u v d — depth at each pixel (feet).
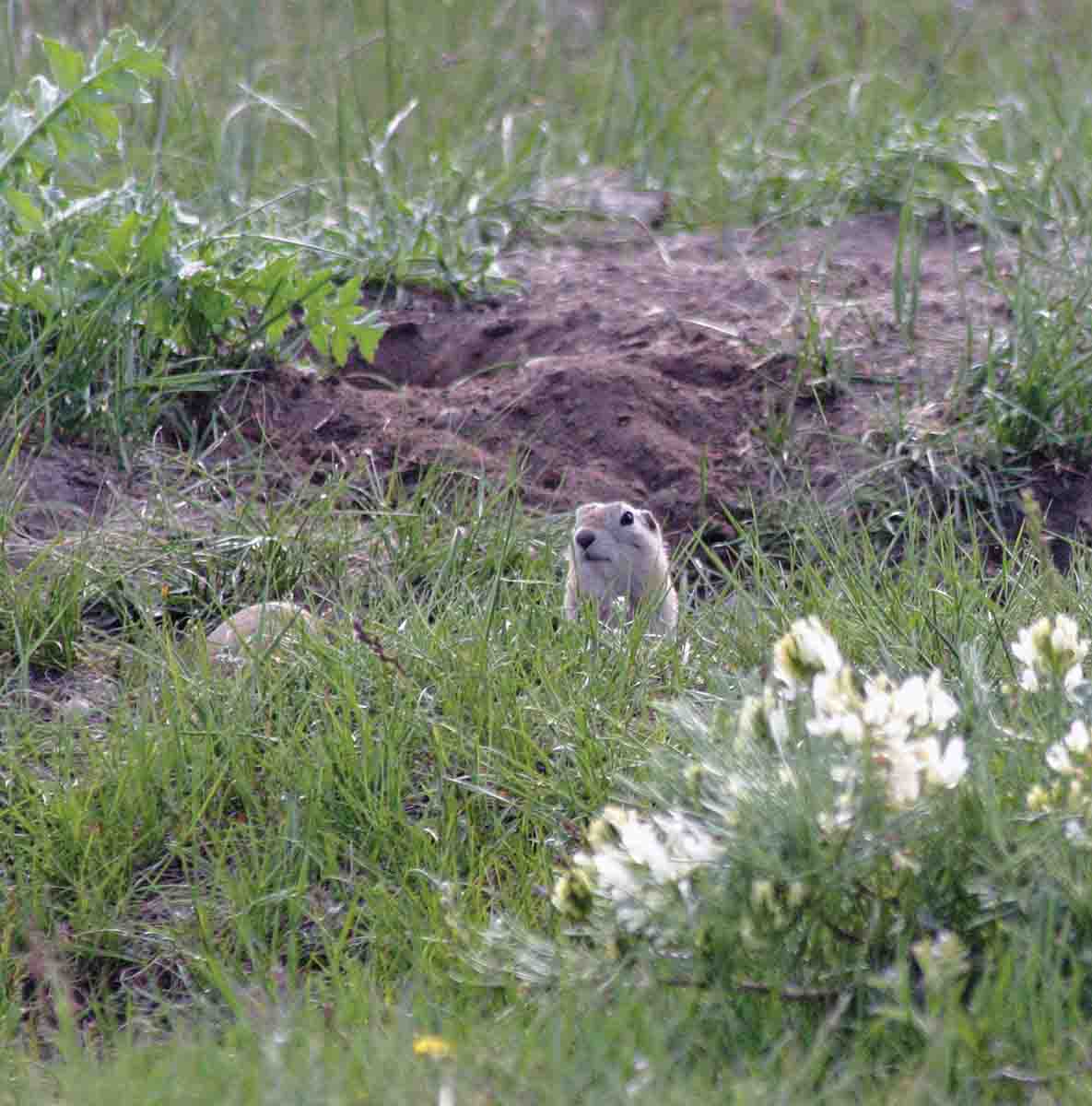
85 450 37.91
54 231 39.96
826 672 21.99
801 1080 18.95
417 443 39.86
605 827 22.15
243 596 33.78
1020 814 21.33
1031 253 44.70
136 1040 22.80
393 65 64.23
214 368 40.91
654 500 38.96
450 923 22.75
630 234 51.16
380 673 28.86
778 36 71.15
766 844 20.86
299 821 26.07
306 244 43.45
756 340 43.32
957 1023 19.06
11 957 24.36
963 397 40.22
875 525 37.35
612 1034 19.75
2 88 52.95
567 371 41.63
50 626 30.73
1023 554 35.45
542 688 28.84
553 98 64.03
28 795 26.61
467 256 47.21
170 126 55.11
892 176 52.13
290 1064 19.65
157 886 25.48
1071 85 59.77
